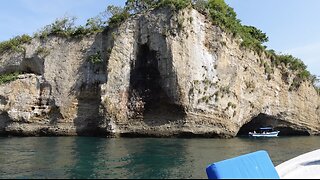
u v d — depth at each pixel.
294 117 49.19
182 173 15.59
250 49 43.97
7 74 43.38
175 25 37.59
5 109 39.22
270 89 46.34
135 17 39.84
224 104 38.53
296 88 50.03
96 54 40.47
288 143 34.41
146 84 37.97
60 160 19.09
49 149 24.33
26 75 40.75
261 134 43.59
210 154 22.62
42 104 40.00
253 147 28.70
